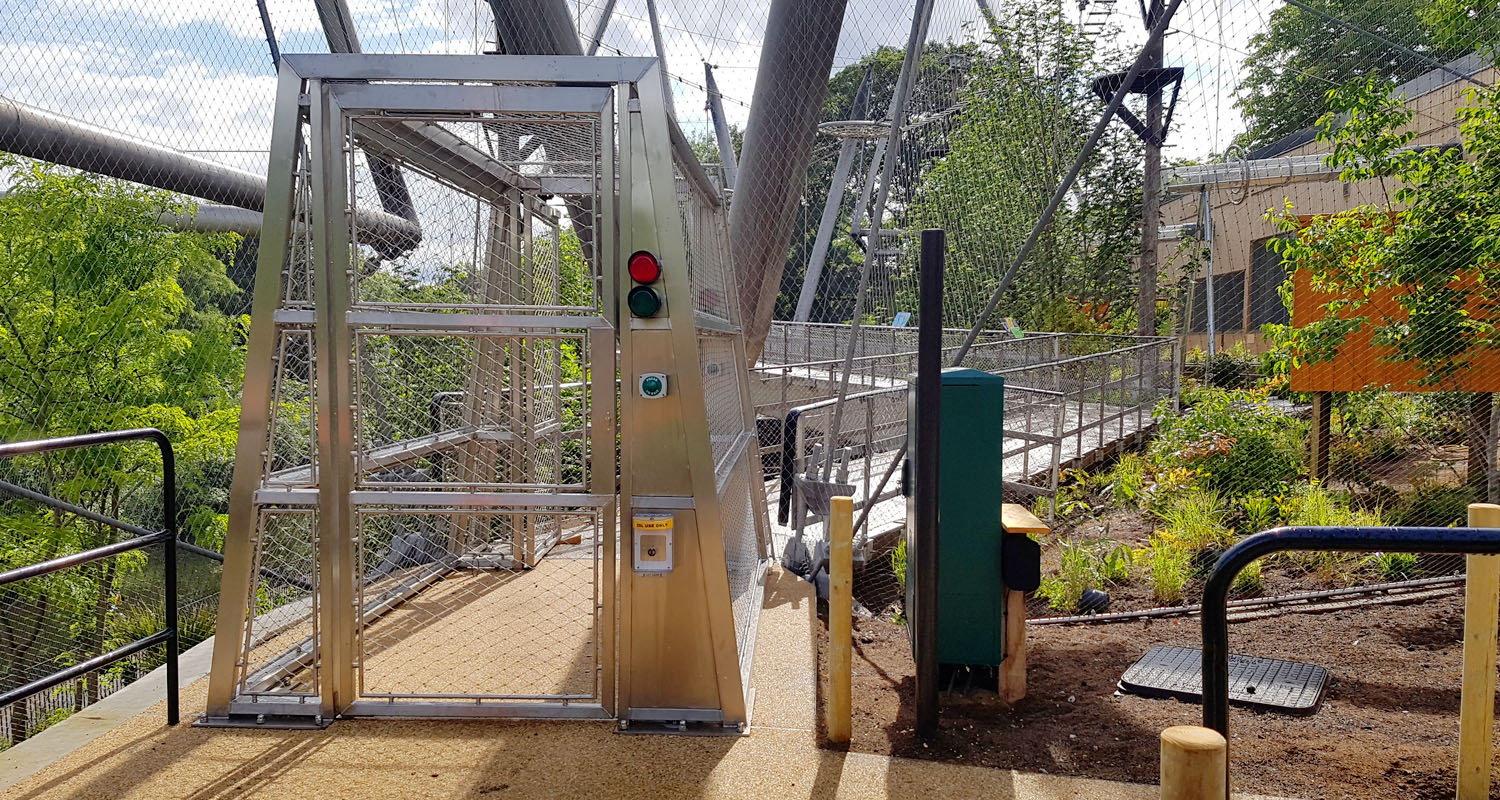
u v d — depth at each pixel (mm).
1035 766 3396
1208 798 1568
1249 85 8672
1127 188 18312
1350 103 7746
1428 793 3156
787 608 5371
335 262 3564
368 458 4379
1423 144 9414
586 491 3717
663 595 3645
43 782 3146
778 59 7152
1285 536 2129
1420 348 7457
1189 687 4164
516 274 5324
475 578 5746
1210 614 2191
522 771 3256
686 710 3662
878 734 3695
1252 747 3547
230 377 12461
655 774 3244
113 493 10555
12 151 10781
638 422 3625
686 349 3600
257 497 3646
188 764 3289
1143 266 17672
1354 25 8211
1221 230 19375
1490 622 2994
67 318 11016
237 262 14758
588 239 5738
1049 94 8992
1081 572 6262
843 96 17125
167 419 10695
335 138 3533
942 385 3973
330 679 3662
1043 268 17859
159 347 11523
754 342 8633
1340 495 7910
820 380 14828
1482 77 8734
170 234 12188
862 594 6559
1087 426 11430
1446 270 7281
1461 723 3057
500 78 3506
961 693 4188
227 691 3660
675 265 3566
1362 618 5383
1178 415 10617
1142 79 8930
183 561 9930
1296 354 8078
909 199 9617
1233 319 18719
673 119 3760
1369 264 7660
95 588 9328
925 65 8484
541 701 3781
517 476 5793
